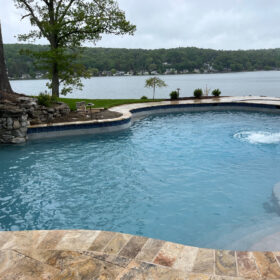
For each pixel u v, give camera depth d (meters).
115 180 9.30
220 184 8.83
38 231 4.54
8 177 9.63
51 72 27.72
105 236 4.32
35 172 10.08
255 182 8.91
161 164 10.75
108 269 3.53
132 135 15.44
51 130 15.04
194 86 89.44
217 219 6.77
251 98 26.45
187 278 3.30
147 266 3.55
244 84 91.12
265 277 3.25
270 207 7.26
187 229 6.39
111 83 135.12
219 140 13.95
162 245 4.02
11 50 148.62
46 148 13.08
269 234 5.93
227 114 21.55
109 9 26.77
